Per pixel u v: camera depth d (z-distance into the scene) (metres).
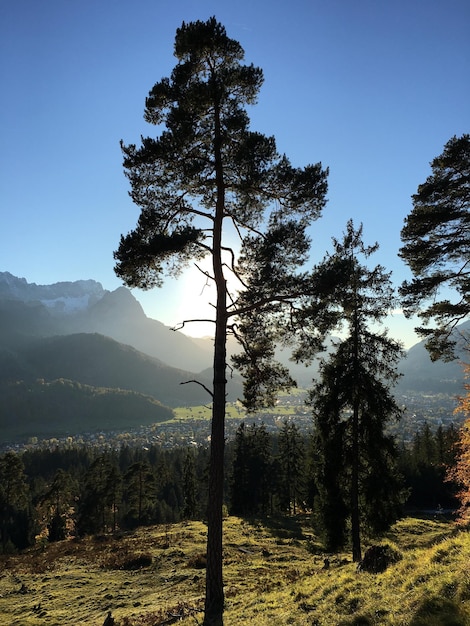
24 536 73.31
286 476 64.25
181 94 13.74
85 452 140.50
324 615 9.29
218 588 11.87
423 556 10.73
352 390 20.48
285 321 14.63
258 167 13.15
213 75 13.65
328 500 21.22
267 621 10.45
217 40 13.38
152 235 14.12
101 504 66.94
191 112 13.44
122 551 34.94
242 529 44.59
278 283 13.37
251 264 14.32
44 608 20.34
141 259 13.65
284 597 12.89
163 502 87.25
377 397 20.25
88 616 18.41
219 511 12.23
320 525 21.66
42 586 25.14
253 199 14.47
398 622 7.34
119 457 136.00
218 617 11.44
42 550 44.28
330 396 20.83
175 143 13.01
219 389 12.93
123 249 13.66
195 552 31.83
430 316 18.73
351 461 20.59
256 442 65.69
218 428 12.69
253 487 63.72
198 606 16.09
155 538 40.28
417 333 19.12
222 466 12.54
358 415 21.02
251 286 13.83
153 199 14.73
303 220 14.82
